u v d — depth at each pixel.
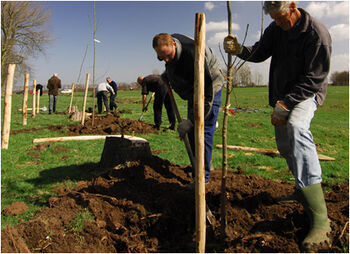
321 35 2.47
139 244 2.77
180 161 5.72
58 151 6.43
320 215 2.53
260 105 23.81
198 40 2.03
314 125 12.04
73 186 4.22
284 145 3.20
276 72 2.96
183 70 3.27
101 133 8.80
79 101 25.91
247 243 2.62
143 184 3.86
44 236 2.77
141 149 4.41
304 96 2.59
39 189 4.21
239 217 3.04
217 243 2.72
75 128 9.20
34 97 12.63
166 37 3.03
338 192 3.96
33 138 7.90
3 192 4.11
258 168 5.40
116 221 3.06
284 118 2.65
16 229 2.70
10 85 6.59
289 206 3.17
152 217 3.00
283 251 2.48
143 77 9.41
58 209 3.21
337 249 2.47
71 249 2.68
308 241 2.46
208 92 3.10
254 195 3.43
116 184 3.78
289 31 2.63
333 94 41.44
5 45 39.28
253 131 9.84
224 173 2.56
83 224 2.95
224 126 2.49
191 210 3.17
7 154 6.09
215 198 3.46
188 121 3.23
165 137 8.34
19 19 39.91
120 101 27.61
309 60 2.54
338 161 6.17
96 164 5.36
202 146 2.15
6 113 6.59
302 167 2.54
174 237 2.92
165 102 9.06
